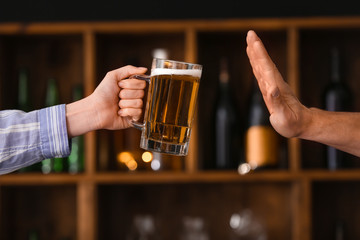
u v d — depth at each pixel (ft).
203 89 8.25
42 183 7.39
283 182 8.20
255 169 7.47
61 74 8.34
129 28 7.55
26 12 8.71
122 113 4.27
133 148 7.76
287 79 7.96
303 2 8.63
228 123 7.88
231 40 8.21
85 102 4.32
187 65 3.86
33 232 8.14
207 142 8.13
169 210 8.29
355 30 7.77
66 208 8.32
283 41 8.26
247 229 8.01
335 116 3.79
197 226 8.03
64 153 4.30
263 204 8.24
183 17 8.66
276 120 3.64
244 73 8.27
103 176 7.38
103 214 7.98
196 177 7.32
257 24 7.50
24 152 4.21
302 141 8.21
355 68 8.29
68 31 7.61
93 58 7.55
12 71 8.28
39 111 4.27
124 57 8.30
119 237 8.27
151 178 7.34
